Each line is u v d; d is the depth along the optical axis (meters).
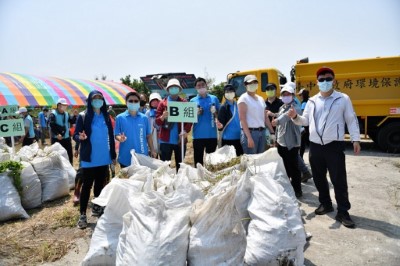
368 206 4.70
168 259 2.24
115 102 14.92
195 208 2.52
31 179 5.02
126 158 4.35
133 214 2.55
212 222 2.39
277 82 8.81
